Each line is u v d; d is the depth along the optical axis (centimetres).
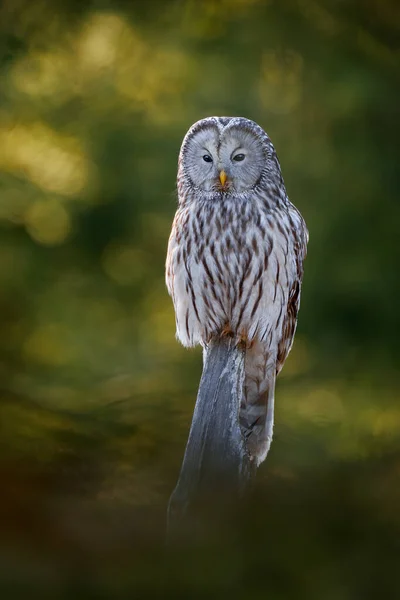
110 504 717
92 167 1658
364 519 502
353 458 848
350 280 1563
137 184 1642
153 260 1758
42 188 1627
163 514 596
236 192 824
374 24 1608
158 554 514
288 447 1135
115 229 1675
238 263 820
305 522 502
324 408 1523
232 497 530
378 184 1584
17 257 1622
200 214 824
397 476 561
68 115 1652
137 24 1638
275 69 1620
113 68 1688
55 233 1667
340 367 1605
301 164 1584
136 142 1638
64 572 518
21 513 635
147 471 929
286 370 1634
